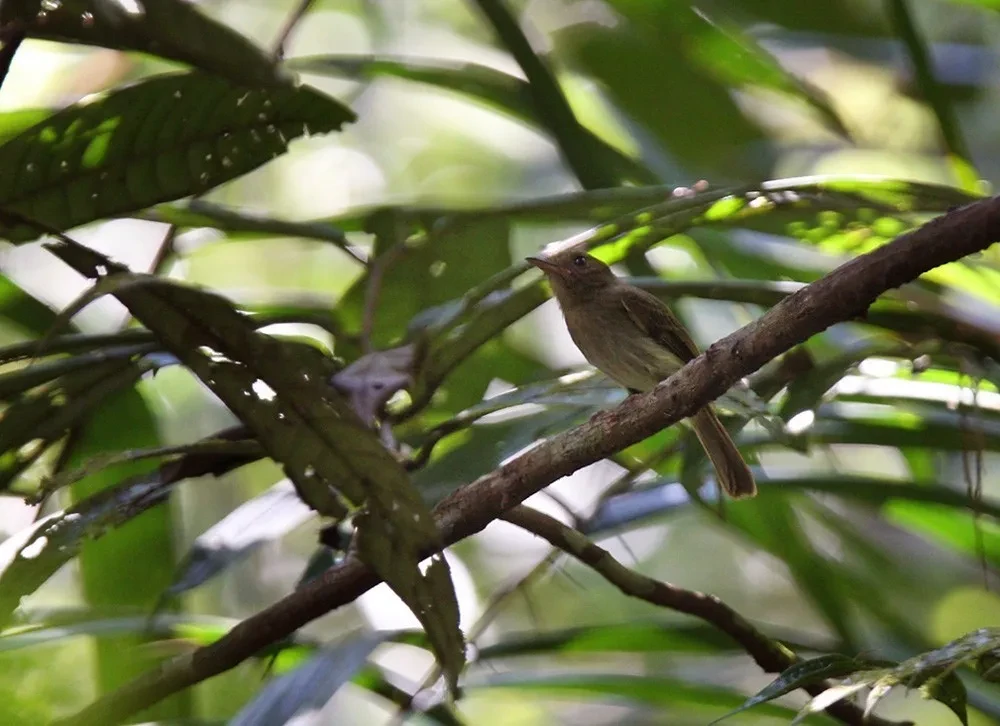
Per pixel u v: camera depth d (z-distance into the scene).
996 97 14.69
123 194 5.59
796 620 14.79
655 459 8.00
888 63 13.28
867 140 14.48
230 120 5.54
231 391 4.91
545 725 13.45
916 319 7.54
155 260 8.39
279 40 6.09
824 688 6.47
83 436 7.58
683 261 11.16
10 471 6.61
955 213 5.05
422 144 16.45
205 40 4.18
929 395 7.77
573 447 5.80
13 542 5.87
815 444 8.40
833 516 9.76
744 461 7.99
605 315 9.62
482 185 16.25
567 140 9.06
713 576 15.07
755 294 7.52
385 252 8.41
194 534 13.19
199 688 8.34
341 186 15.97
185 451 5.62
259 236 8.70
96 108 5.26
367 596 8.93
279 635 5.85
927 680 4.30
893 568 9.91
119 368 6.39
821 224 7.90
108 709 5.80
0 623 5.78
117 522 6.04
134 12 4.20
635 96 11.65
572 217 8.41
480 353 8.63
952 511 8.92
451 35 14.87
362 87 15.60
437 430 6.74
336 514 4.99
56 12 4.34
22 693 6.48
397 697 7.05
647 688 7.18
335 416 4.86
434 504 6.25
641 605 13.43
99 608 6.98
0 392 6.19
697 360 5.62
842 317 5.32
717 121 11.70
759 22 12.35
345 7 15.08
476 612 12.03
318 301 8.64
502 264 8.38
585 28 11.65
